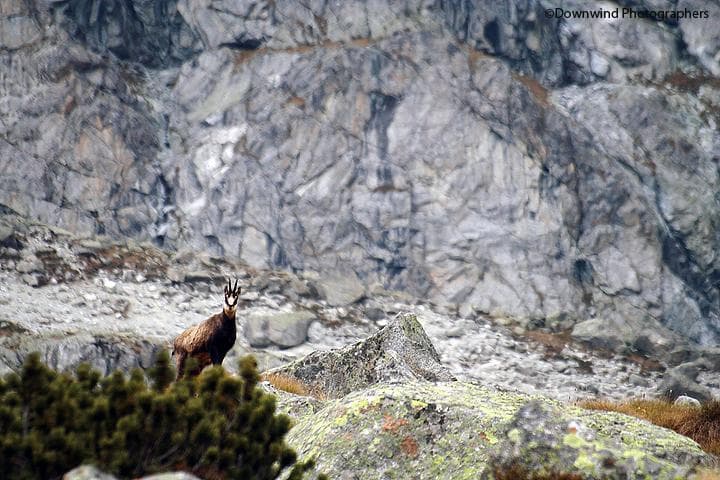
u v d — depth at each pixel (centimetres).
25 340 14162
